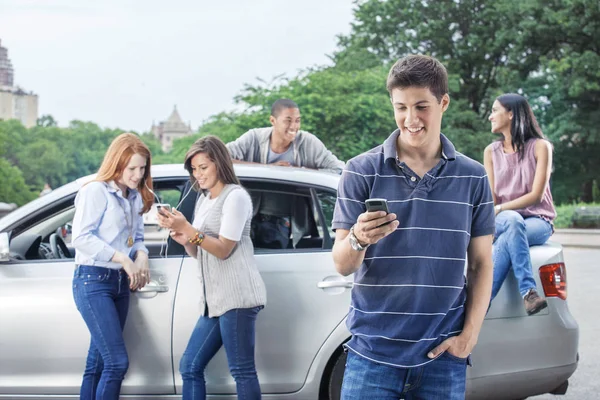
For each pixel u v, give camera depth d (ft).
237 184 13.46
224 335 13.04
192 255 13.41
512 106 16.28
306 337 14.23
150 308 14.37
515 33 132.67
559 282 14.85
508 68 136.46
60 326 14.58
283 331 14.24
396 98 8.32
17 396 14.78
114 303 13.82
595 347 24.27
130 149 13.83
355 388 8.63
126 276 13.92
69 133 354.33
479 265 8.82
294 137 19.11
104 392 13.35
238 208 13.05
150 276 14.43
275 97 100.17
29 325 14.66
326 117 98.48
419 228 8.41
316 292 14.28
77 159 349.41
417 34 143.74
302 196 14.82
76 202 13.80
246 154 19.27
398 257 8.43
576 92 124.16
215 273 13.12
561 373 14.67
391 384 8.56
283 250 14.60
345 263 8.22
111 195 13.83
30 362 14.67
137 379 14.43
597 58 123.13
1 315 14.71
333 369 14.33
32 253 15.25
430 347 8.54
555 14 125.59
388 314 8.50
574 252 63.10
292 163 19.33
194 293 14.33
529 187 16.17
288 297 14.26
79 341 14.56
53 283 14.71
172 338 14.32
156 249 15.33
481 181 8.64
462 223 8.48
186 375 13.41
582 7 126.00
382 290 8.50
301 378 14.26
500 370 14.23
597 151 137.90
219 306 13.02
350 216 8.60
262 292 13.25
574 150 138.41
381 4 146.41
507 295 14.47
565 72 129.29
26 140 342.23
